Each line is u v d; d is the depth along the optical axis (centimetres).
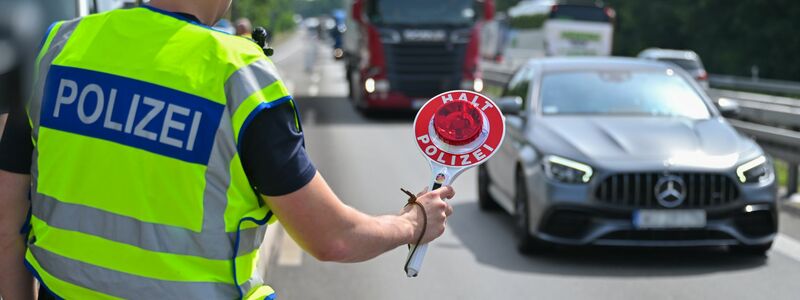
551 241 720
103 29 200
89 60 197
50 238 198
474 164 213
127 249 192
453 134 211
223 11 208
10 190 209
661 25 6012
